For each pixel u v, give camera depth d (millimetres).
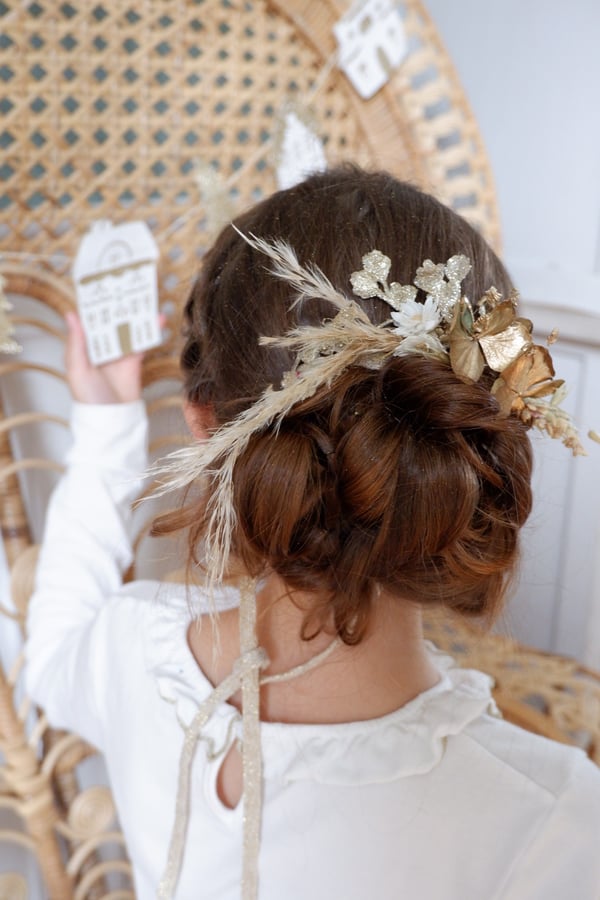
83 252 912
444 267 485
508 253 1176
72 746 1061
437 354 474
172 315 1078
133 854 629
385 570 479
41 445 1126
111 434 892
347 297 493
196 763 552
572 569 1140
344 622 498
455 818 502
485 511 491
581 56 1031
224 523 523
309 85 1079
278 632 555
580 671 1038
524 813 503
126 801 616
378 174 561
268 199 556
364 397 469
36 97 960
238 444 471
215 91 1042
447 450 451
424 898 500
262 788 521
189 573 619
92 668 686
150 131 1025
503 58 1118
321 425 475
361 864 507
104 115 999
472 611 544
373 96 1066
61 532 852
